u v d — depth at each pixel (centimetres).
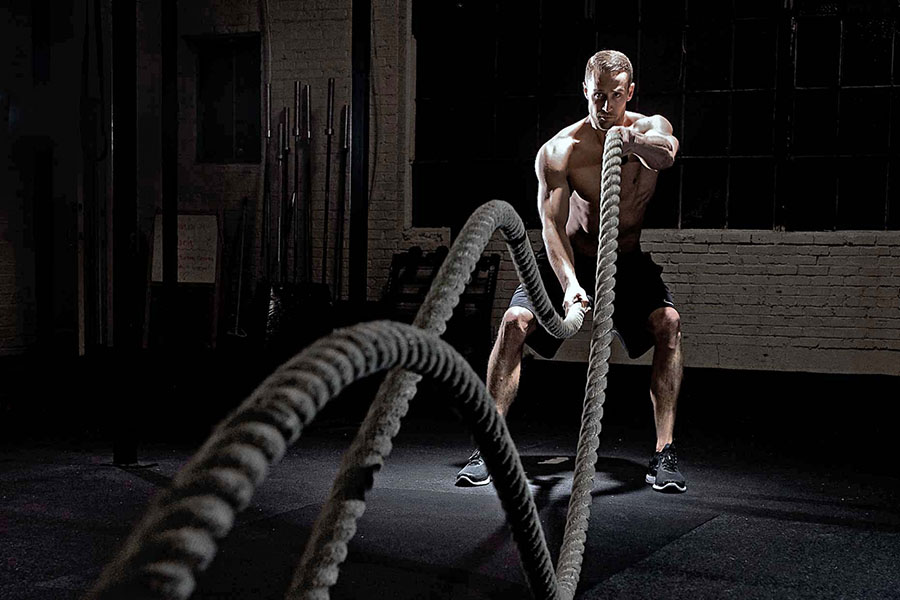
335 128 902
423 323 94
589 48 855
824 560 282
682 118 831
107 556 280
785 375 779
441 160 891
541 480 392
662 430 385
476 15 872
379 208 892
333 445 473
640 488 379
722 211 823
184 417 548
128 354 415
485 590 250
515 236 156
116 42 397
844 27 790
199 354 855
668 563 276
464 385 77
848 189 795
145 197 934
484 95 879
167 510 32
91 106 873
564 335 217
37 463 420
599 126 362
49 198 864
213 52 952
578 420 562
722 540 302
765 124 812
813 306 788
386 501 349
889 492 379
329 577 67
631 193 370
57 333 895
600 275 224
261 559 274
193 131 952
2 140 838
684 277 815
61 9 878
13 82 845
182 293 909
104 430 508
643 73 841
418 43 889
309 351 47
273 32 912
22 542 294
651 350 823
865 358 777
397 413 74
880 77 785
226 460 35
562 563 183
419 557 278
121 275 412
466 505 344
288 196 913
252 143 948
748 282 801
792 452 466
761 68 811
